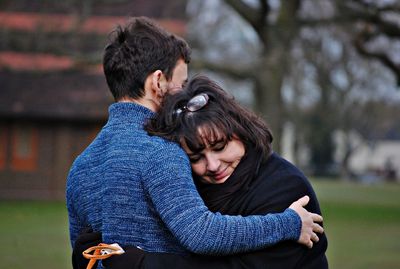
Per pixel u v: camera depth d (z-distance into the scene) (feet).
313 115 203.10
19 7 103.55
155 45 11.25
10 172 100.73
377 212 80.59
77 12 84.48
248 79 83.35
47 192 100.78
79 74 103.35
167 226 10.37
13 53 102.83
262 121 11.44
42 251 44.01
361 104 194.80
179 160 10.55
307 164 237.45
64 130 101.14
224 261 10.52
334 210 83.25
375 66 159.12
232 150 11.02
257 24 82.23
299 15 86.48
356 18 78.59
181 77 11.51
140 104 11.25
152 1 106.52
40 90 101.24
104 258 10.64
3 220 65.57
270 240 10.43
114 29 11.61
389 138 312.50
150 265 10.42
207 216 10.25
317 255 11.02
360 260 41.39
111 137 11.11
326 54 147.23
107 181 10.78
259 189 10.98
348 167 230.48
